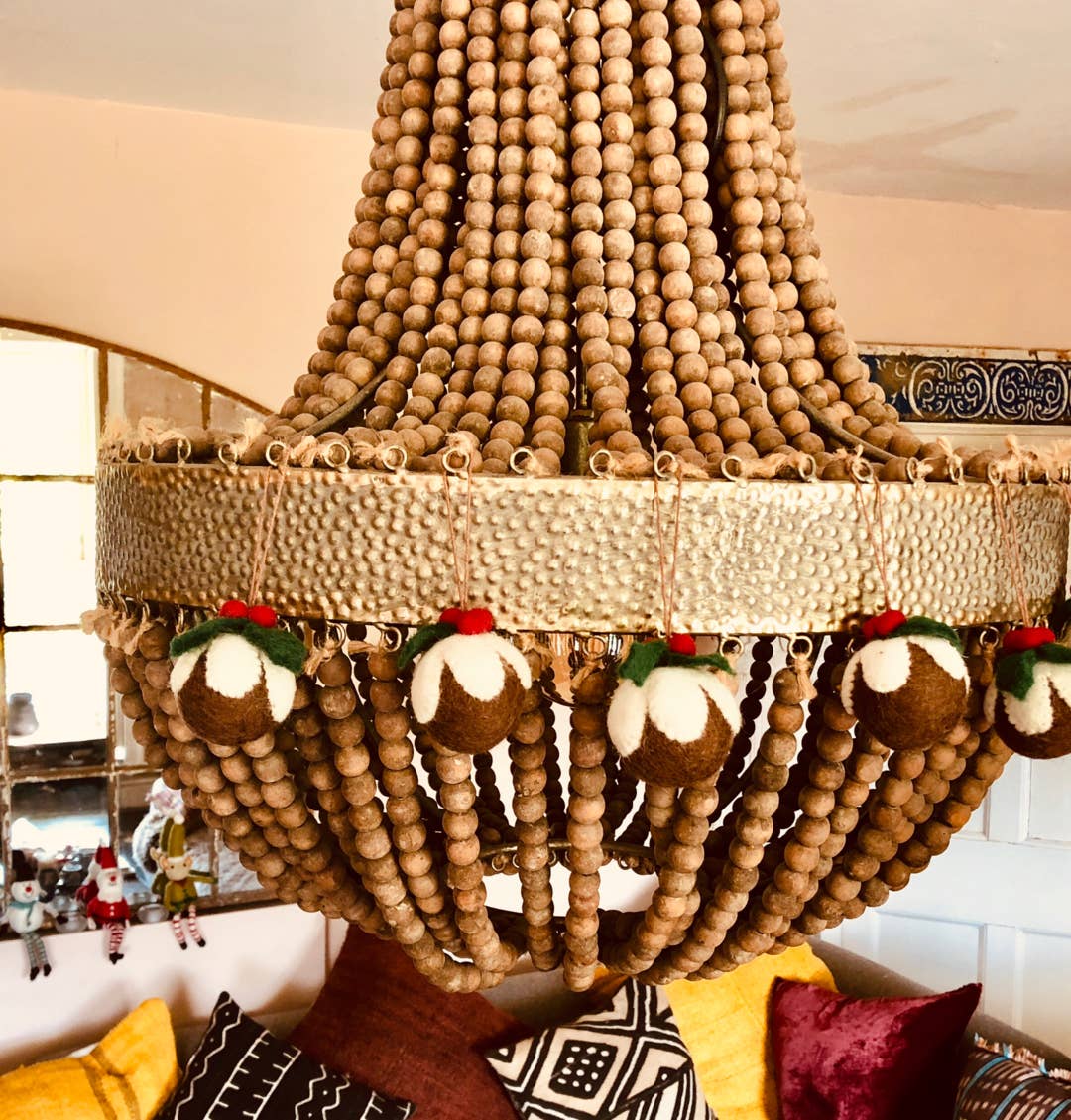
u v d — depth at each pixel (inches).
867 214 111.4
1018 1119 75.0
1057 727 19.4
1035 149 93.5
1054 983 111.4
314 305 93.2
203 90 82.7
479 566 18.5
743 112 24.4
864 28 67.1
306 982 95.0
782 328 24.4
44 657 85.5
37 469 84.3
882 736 18.7
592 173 23.1
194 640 18.3
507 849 24.2
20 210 83.4
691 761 17.6
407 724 21.0
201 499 19.8
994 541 20.5
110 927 86.1
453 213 24.9
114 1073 77.9
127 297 86.8
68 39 71.8
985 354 115.0
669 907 21.3
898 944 116.8
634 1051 87.2
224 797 22.8
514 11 23.4
